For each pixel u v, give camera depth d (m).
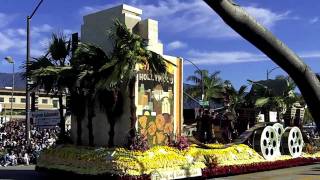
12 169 22.31
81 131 18.81
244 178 19.53
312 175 20.86
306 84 2.07
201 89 47.06
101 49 17.38
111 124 17.14
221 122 23.42
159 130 17.58
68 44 18.77
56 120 23.62
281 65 2.07
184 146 17.92
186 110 29.80
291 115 26.42
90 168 16.55
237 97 37.69
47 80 18.11
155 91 17.58
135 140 16.34
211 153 19.27
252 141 23.12
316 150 27.38
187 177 17.41
